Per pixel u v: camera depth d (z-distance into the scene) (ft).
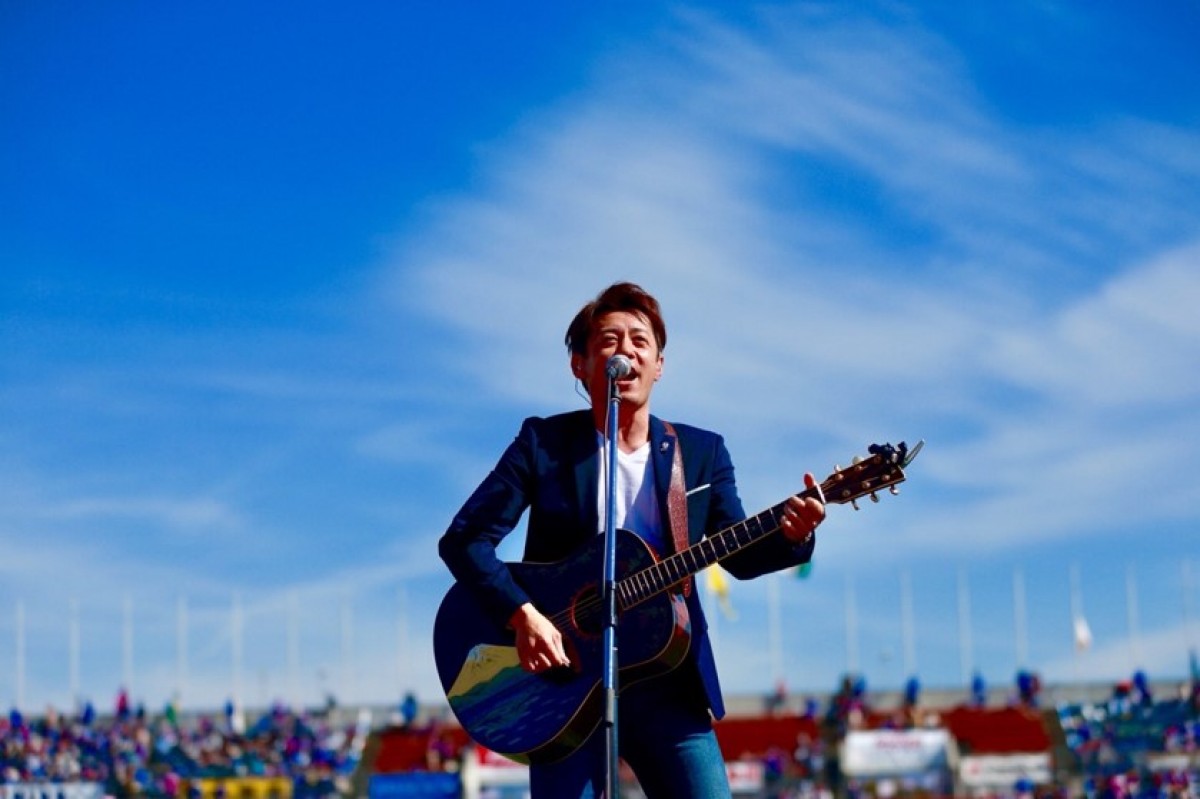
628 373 26.07
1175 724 245.24
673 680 26.25
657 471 26.40
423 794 217.77
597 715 26.18
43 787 229.45
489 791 217.77
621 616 25.99
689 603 26.45
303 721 264.31
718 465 26.96
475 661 27.37
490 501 26.61
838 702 251.39
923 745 225.35
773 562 25.84
